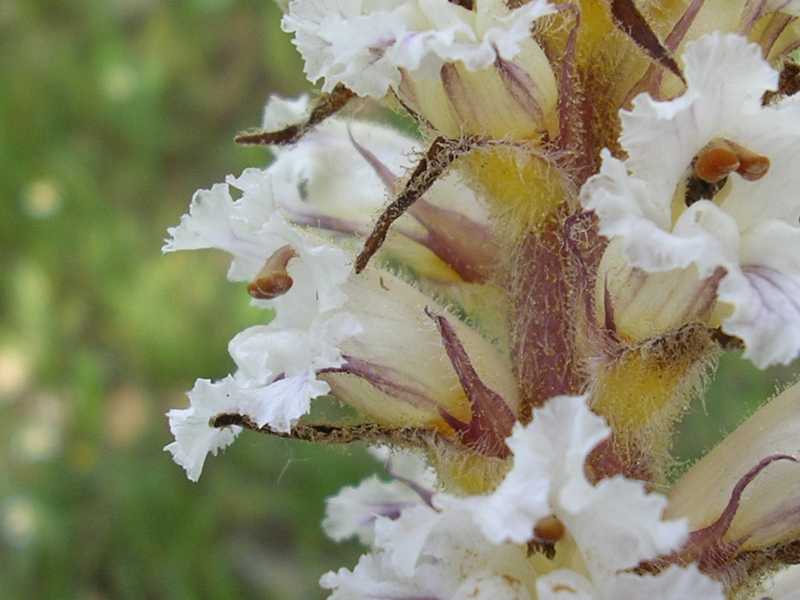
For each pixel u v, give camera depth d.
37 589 0.28
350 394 0.11
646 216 0.09
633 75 0.10
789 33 0.10
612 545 0.09
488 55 0.09
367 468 0.26
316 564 0.27
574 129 0.10
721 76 0.09
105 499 0.29
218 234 0.11
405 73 0.10
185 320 0.32
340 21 0.10
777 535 0.10
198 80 0.41
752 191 0.10
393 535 0.09
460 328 0.11
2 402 0.32
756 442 0.10
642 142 0.09
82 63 0.40
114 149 0.38
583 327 0.10
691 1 0.10
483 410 0.10
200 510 0.27
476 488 0.10
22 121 0.37
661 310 0.10
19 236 0.35
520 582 0.10
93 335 0.33
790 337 0.09
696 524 0.10
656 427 0.10
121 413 0.31
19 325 0.33
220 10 0.41
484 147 0.10
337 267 0.10
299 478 0.27
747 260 0.09
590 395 0.10
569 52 0.10
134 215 0.37
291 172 0.12
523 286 0.11
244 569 0.27
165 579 0.27
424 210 0.11
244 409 0.10
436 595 0.10
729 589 0.10
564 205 0.11
